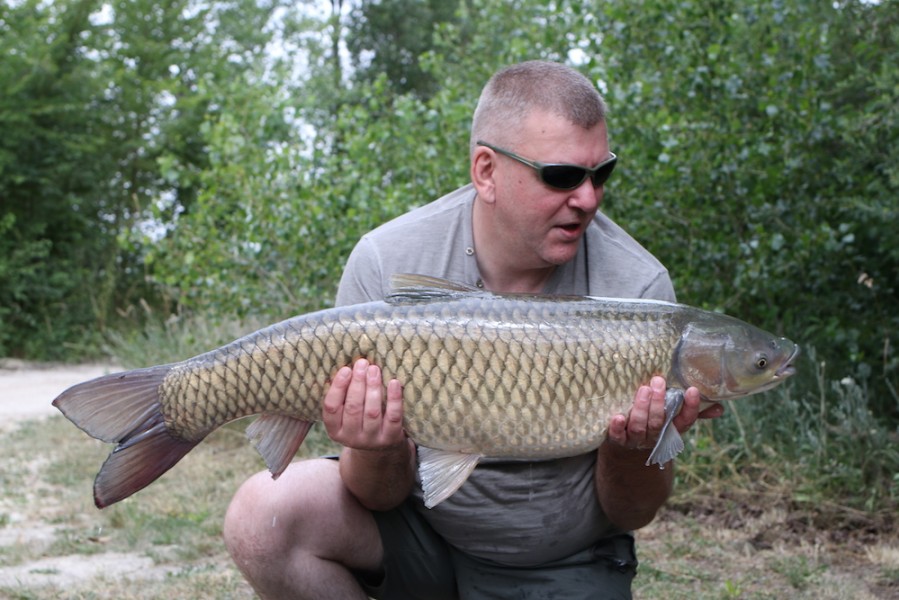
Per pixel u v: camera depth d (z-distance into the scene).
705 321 2.53
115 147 21.00
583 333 2.46
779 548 4.87
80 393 2.50
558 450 2.49
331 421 2.46
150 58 22.31
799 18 6.43
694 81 6.23
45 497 6.46
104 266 19.80
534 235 2.69
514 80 2.68
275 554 2.81
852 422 5.52
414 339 2.43
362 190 7.32
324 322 2.46
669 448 2.45
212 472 6.78
